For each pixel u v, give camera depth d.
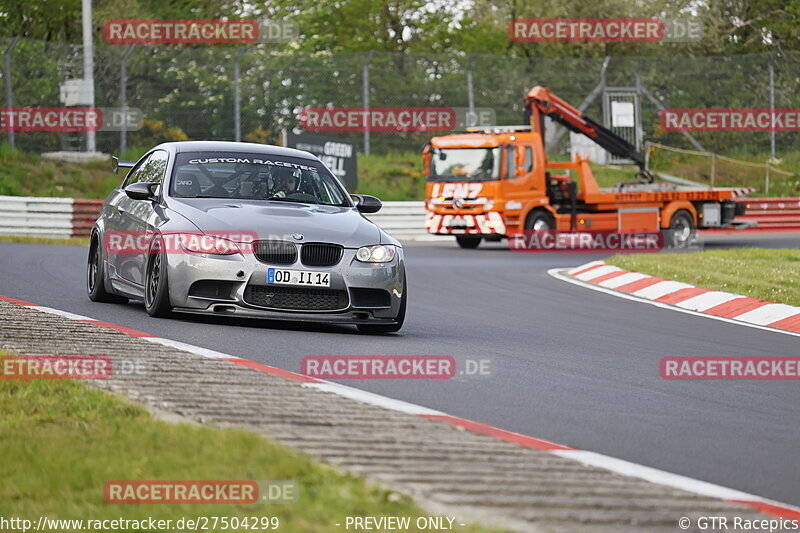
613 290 56.25
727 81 139.00
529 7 166.50
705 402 27.00
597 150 111.56
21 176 107.81
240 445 17.72
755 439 22.98
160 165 38.56
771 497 18.44
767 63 139.50
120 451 17.48
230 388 23.19
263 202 36.78
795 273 56.91
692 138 139.62
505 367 30.33
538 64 132.62
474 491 16.02
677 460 20.67
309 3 161.25
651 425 23.78
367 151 126.81
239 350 29.64
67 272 52.06
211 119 118.62
